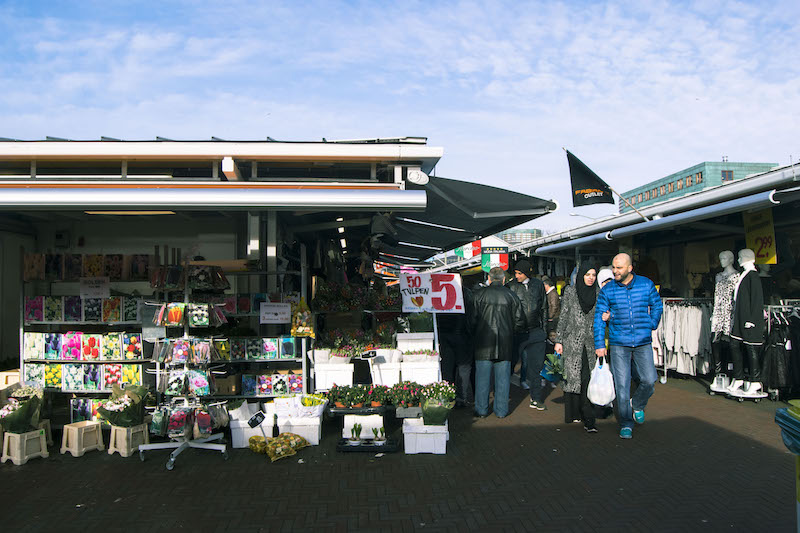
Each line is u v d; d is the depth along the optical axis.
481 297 7.30
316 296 7.77
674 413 7.41
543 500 4.49
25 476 5.14
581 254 13.09
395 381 6.84
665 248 12.16
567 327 6.80
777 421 2.93
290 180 5.91
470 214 7.34
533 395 7.90
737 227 8.91
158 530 4.00
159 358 5.82
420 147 5.73
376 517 4.19
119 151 5.52
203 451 5.88
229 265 6.98
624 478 4.96
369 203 5.36
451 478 5.01
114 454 5.81
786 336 7.92
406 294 8.03
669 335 9.65
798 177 6.15
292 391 6.66
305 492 4.70
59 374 6.39
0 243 7.54
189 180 5.76
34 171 5.74
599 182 8.52
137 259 6.48
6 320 7.67
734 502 4.39
